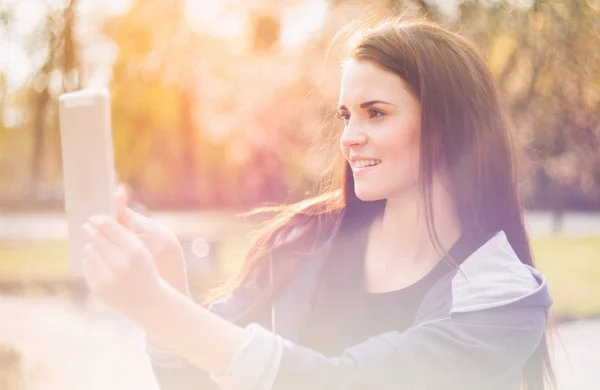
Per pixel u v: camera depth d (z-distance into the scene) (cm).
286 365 116
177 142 3084
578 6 915
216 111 2123
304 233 177
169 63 1666
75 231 127
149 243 144
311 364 118
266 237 182
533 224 2395
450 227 158
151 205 3325
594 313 881
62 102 129
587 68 950
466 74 156
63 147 128
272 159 2431
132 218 146
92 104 126
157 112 2477
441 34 159
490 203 159
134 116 2558
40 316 916
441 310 145
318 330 168
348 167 179
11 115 2034
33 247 1634
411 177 154
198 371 153
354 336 163
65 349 721
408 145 152
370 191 155
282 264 174
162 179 3344
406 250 163
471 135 155
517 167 166
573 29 923
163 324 111
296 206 187
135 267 108
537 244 1745
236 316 175
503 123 163
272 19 1648
